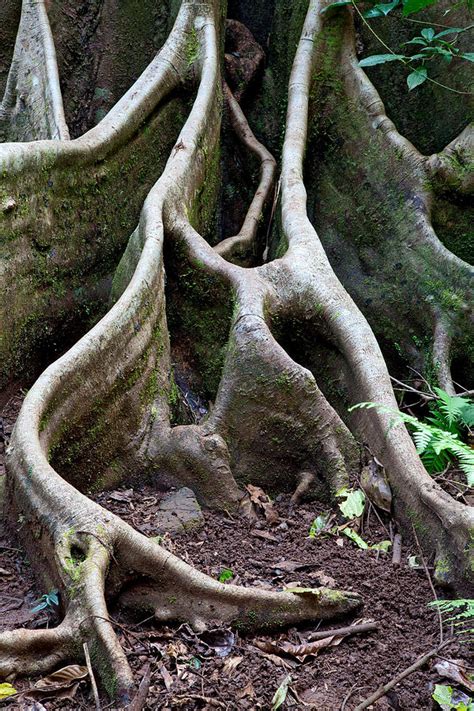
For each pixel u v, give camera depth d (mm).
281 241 7113
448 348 7082
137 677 3729
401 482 5270
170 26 8773
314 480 5656
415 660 4059
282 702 3670
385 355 7656
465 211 7668
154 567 4156
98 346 5277
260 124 9156
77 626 3766
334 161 8328
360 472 5625
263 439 5672
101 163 7375
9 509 4621
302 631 4250
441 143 8164
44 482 4320
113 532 4125
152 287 5969
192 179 7219
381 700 3797
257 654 4020
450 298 7207
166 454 5586
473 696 3812
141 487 5574
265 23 9453
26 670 3658
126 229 7773
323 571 4816
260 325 5801
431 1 7312
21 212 6422
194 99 8219
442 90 8148
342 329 6156
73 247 7113
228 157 8867
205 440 5535
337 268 8094
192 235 6633
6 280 6324
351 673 3971
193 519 5199
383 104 8203
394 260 7664
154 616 4125
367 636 4258
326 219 8266
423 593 4645
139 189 7922
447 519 4773
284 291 6348
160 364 6008
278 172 8625
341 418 6164
